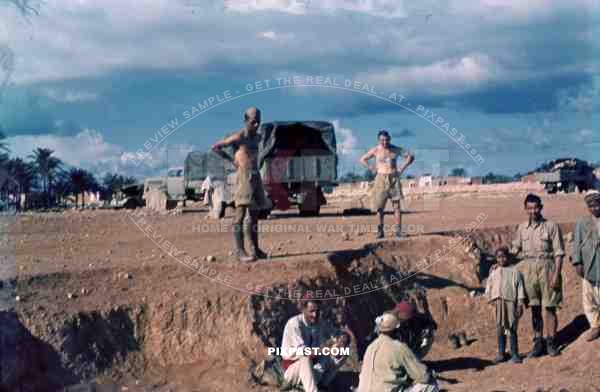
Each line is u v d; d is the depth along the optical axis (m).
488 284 9.84
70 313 8.36
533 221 9.70
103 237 14.25
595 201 9.30
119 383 8.11
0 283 8.76
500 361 9.78
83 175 47.94
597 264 9.32
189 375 8.42
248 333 8.87
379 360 6.93
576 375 8.65
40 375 7.76
